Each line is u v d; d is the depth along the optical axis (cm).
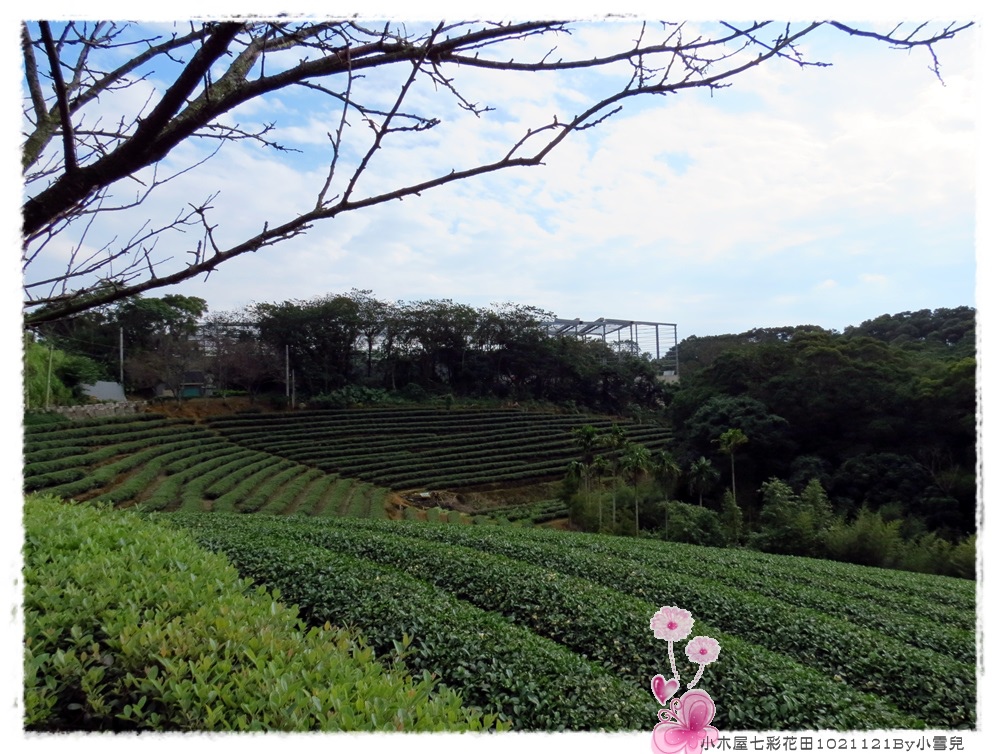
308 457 3912
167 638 362
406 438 4488
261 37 165
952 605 1505
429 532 1880
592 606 1048
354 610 909
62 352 3631
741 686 741
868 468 2762
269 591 998
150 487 2870
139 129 142
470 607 977
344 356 5438
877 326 4488
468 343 5941
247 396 4778
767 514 2597
